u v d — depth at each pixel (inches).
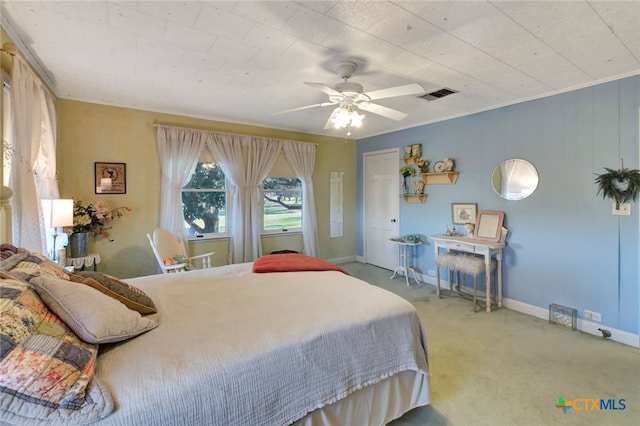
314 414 56.0
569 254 120.2
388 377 65.8
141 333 54.7
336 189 219.6
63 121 130.7
